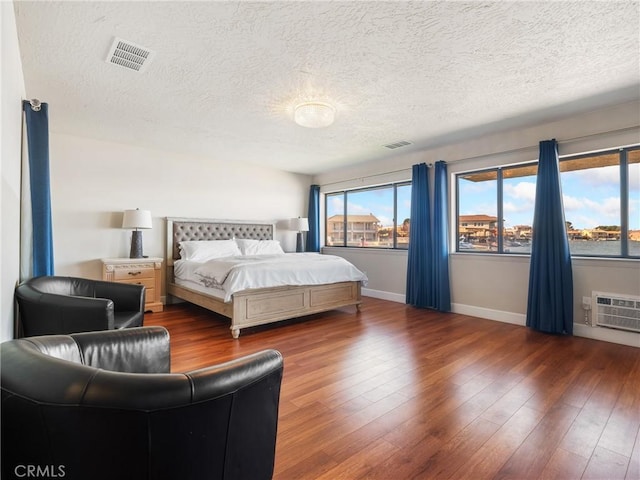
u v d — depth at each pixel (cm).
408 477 132
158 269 421
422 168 451
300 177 631
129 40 202
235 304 318
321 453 147
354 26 188
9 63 152
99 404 74
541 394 203
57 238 388
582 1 167
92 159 411
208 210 510
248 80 254
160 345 146
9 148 149
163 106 306
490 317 391
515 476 133
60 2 167
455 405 189
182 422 81
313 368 243
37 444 78
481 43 204
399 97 284
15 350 90
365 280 434
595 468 138
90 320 193
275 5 170
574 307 328
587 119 318
